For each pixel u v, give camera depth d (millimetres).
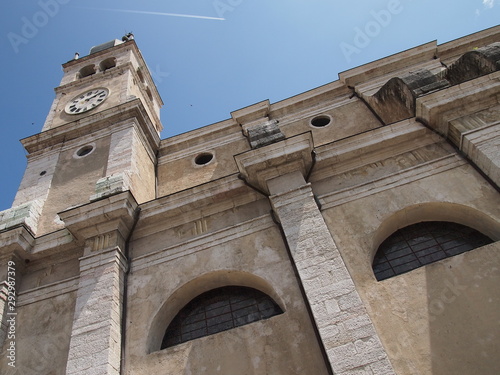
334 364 7539
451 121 11125
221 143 17625
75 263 11781
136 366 9211
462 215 10266
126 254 11562
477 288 8625
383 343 8242
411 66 17531
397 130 11836
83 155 16422
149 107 23125
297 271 9406
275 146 11320
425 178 10883
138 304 10398
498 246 9133
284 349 8750
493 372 7551
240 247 10844
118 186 12320
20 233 11836
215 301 10781
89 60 24500
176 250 11328
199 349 9211
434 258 9922
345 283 8625
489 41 17734
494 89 11016
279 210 10539
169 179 16594
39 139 17672
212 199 11953
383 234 10562
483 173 10391
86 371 8719
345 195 11047
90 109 19328
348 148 11789
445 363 7812
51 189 15266
